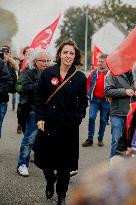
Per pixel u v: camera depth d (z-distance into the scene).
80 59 4.18
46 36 7.97
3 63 5.66
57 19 8.00
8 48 6.88
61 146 4.06
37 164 4.18
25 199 4.51
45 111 4.11
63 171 4.12
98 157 7.09
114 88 5.30
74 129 4.07
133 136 2.78
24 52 7.47
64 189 4.15
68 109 4.04
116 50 4.52
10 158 6.63
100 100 8.03
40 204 4.37
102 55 7.91
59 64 4.13
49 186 4.37
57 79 4.04
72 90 4.03
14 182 5.16
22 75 5.33
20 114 5.39
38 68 5.29
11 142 8.16
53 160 4.10
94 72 7.96
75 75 4.07
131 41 4.44
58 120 4.01
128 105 5.27
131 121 2.80
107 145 8.47
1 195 4.61
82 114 4.07
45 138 4.07
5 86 5.64
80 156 7.12
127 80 5.29
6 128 9.99
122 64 4.48
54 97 4.04
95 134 10.03
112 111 5.38
